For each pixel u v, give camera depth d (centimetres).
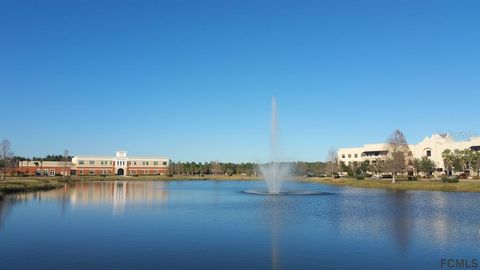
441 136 16238
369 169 15612
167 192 7988
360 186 10325
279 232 2939
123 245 2472
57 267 1973
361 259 2138
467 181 9925
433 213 4144
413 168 13950
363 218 3750
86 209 4556
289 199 6025
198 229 3078
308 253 2264
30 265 2011
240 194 7375
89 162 19575
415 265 2028
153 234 2869
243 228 3150
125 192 7856
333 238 2716
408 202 5466
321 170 18488
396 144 11000
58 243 2538
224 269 1938
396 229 3092
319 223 3425
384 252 2294
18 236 2786
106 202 5497
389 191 8088
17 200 5709
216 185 11825
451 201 5588
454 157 13475
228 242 2569
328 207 4816
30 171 18050
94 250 2333
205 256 2188
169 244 2503
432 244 2522
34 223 3419
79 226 3244
